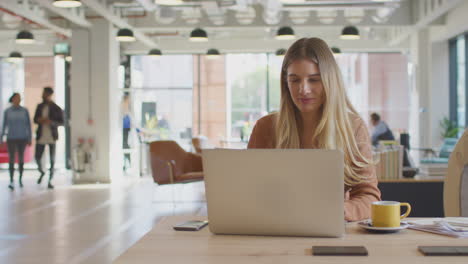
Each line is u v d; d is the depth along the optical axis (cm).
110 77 1098
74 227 583
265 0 887
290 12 1073
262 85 1444
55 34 1302
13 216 657
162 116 1447
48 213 682
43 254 457
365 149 209
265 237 165
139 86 1445
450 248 145
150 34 1326
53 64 1467
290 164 160
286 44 1363
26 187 988
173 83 1448
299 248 151
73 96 1098
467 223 177
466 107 1139
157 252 149
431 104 1208
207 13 998
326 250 145
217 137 1452
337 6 968
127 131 1241
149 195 883
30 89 1473
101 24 1093
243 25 1094
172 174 750
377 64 1424
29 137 986
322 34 1363
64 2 707
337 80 204
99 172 1091
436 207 404
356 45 1367
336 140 202
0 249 478
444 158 907
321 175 158
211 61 1448
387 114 1427
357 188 206
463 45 1137
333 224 161
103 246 488
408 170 440
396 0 911
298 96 206
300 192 160
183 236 168
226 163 165
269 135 235
